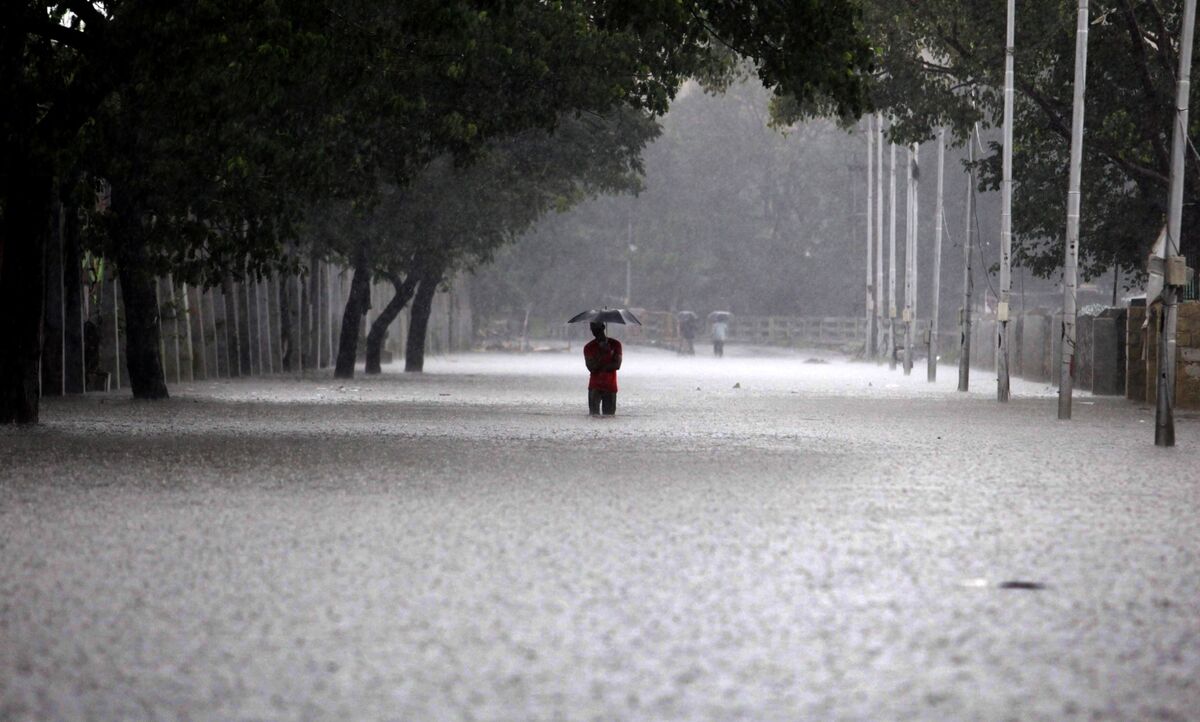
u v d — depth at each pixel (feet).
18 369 244.01
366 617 83.20
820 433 241.14
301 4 218.38
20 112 232.73
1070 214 293.84
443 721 62.03
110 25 221.66
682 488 152.97
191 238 273.95
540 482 158.30
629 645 76.28
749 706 64.49
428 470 171.32
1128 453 204.74
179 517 126.93
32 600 88.12
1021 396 390.63
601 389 282.77
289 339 544.62
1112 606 87.25
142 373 325.83
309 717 62.59
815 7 231.30
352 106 260.62
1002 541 114.32
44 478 159.33
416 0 224.12
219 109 229.04
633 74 285.43
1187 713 63.62
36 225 241.96
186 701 65.21
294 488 150.92
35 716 62.75
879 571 99.55
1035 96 384.06
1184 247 393.50
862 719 62.49
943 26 381.40
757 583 94.63
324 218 426.10
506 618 83.05
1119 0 355.77
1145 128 371.35
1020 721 62.23
